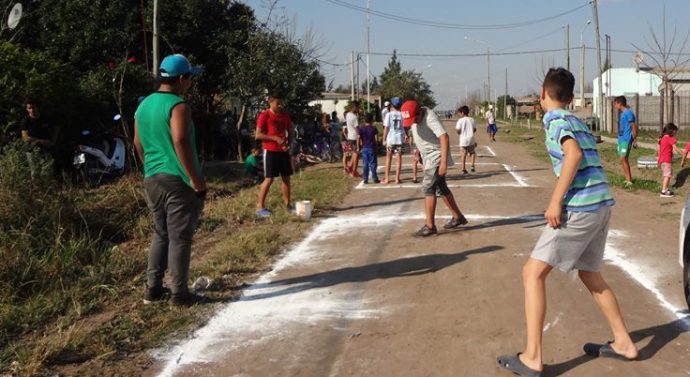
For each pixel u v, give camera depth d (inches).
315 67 848.9
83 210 305.4
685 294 197.8
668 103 1051.9
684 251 197.2
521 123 2274.9
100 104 510.6
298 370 163.5
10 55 450.6
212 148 750.5
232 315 203.2
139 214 336.5
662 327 185.5
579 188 152.3
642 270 245.1
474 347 174.2
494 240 299.6
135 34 674.2
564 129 150.8
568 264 154.0
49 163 307.9
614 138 1117.7
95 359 170.1
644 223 340.8
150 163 202.8
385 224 346.9
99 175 456.1
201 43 757.9
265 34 749.3
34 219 265.6
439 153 307.7
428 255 273.9
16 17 487.5
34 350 171.2
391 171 649.6
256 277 245.6
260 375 161.0
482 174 603.5
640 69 1731.1
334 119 806.5
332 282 237.5
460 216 327.3
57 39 644.1
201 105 785.6
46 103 445.4
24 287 222.4
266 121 360.5
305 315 202.7
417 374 159.3
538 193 461.4
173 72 202.4
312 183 524.1
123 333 186.2
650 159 587.2
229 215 365.4
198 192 201.8
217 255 273.3
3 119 434.6
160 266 211.0
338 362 167.6
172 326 193.5
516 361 156.9
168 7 704.4
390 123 530.3
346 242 304.0
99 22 651.5
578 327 186.1
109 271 243.8
